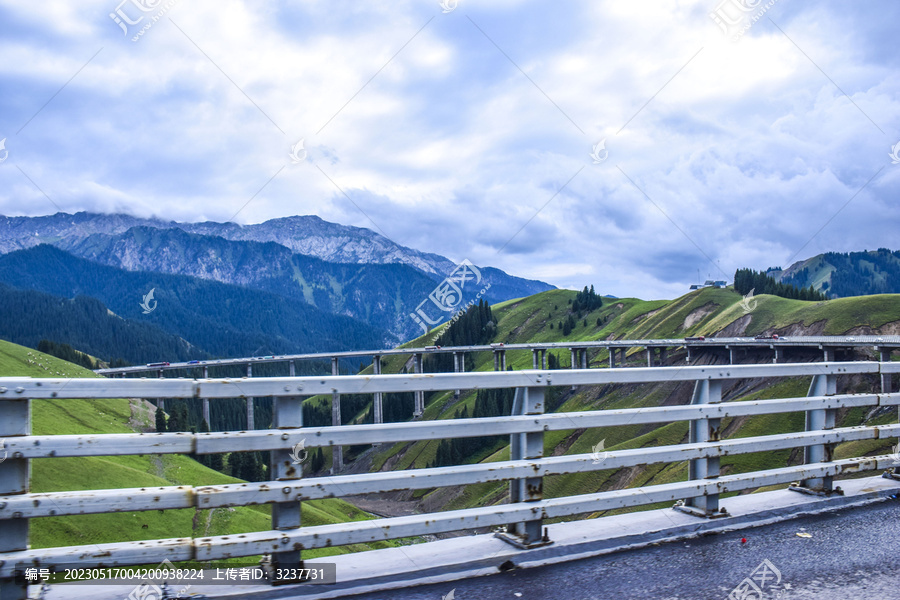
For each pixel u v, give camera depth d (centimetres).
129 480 5666
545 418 487
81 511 363
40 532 3272
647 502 523
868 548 492
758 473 587
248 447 396
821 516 578
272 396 410
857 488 676
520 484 482
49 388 361
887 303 15250
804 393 11725
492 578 423
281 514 410
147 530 3691
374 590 401
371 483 421
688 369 548
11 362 14262
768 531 532
